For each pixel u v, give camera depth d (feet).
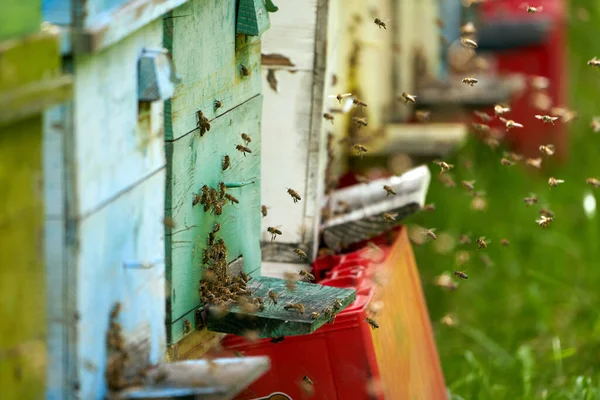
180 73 22.31
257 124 28.19
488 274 49.42
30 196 16.48
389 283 30.17
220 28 24.71
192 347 24.70
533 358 40.04
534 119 63.21
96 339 18.19
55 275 17.29
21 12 15.60
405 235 35.78
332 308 24.11
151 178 20.63
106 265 18.49
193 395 18.31
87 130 17.49
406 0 52.31
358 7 42.86
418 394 30.42
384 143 46.29
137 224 19.95
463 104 54.34
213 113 24.56
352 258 32.30
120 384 18.70
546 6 64.90
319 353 25.98
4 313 16.02
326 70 32.50
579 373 39.45
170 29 21.68
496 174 60.80
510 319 45.21
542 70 63.67
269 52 32.45
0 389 16.03
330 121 35.60
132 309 19.84
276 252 33.30
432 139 47.34
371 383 25.80
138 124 19.79
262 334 23.70
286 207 33.14
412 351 31.09
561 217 56.29
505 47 64.03
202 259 24.49
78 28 16.94
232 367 19.62
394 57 51.13
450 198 56.39
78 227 17.24
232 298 24.47
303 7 32.01
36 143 16.53
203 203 24.08
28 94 15.34
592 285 48.57
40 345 16.98
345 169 44.57
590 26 85.25
